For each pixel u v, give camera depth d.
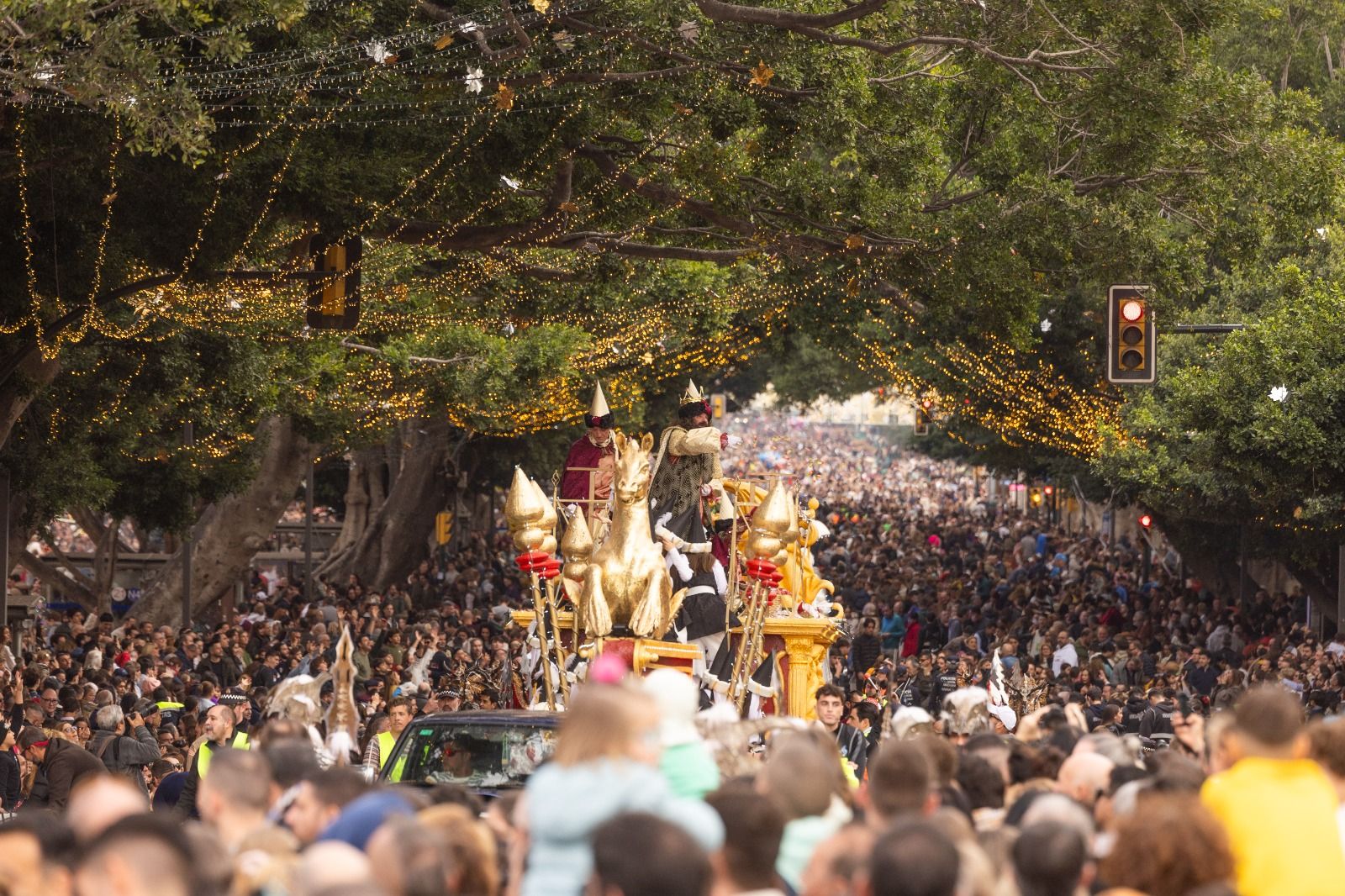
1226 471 56.50
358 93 35.03
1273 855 12.63
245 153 34.34
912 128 43.53
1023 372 72.94
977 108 44.03
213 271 37.44
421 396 67.00
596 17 37.28
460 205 39.81
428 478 89.94
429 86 35.91
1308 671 47.97
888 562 97.69
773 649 27.47
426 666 47.94
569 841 11.12
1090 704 37.50
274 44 33.62
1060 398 74.25
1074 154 43.19
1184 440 60.56
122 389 50.19
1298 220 42.34
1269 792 12.88
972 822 14.27
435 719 22.39
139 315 47.81
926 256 41.97
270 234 39.84
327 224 35.94
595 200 44.62
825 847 11.00
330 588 77.38
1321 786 13.05
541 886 11.12
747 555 26.80
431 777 21.91
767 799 10.88
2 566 45.22
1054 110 40.50
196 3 28.19
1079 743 15.73
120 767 29.95
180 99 27.44
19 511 52.97
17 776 29.66
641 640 25.70
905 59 43.59
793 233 42.47
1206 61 40.88
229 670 48.28
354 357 64.06
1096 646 63.12
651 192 42.47
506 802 13.99
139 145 27.70
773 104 39.31
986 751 15.89
